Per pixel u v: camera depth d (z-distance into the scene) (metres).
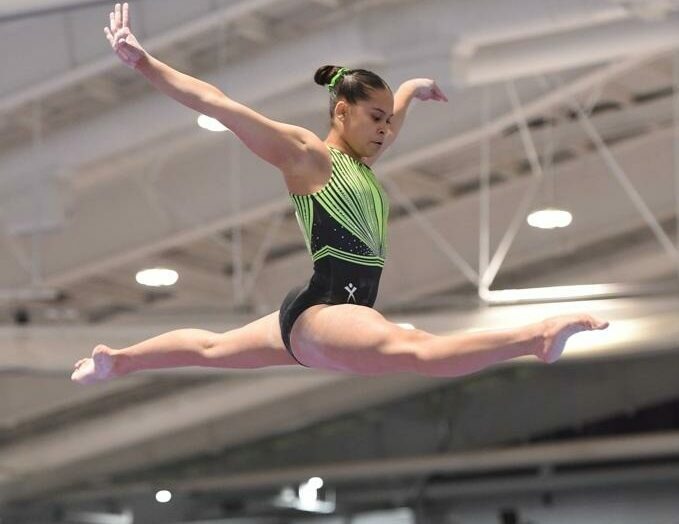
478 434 20.56
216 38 11.73
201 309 14.88
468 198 15.48
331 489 21.14
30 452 20.23
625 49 10.98
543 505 19.73
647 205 14.58
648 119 14.20
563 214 12.66
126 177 14.06
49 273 14.64
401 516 20.84
